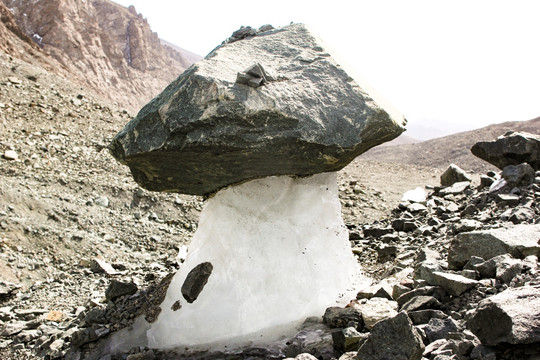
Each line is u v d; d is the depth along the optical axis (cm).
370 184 1297
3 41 3606
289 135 365
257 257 416
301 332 364
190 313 415
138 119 383
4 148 1072
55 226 818
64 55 4897
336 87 396
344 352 324
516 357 252
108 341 428
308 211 432
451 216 691
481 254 393
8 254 718
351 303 388
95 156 1148
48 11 5075
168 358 390
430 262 401
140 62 6969
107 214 908
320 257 425
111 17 7250
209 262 432
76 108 1489
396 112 430
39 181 961
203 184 438
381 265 559
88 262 731
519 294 273
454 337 285
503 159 727
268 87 377
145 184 441
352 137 378
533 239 388
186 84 369
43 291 646
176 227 918
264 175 421
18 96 1430
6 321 552
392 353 266
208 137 360
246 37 478
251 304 405
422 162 3384
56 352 435
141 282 621
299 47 441
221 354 377
